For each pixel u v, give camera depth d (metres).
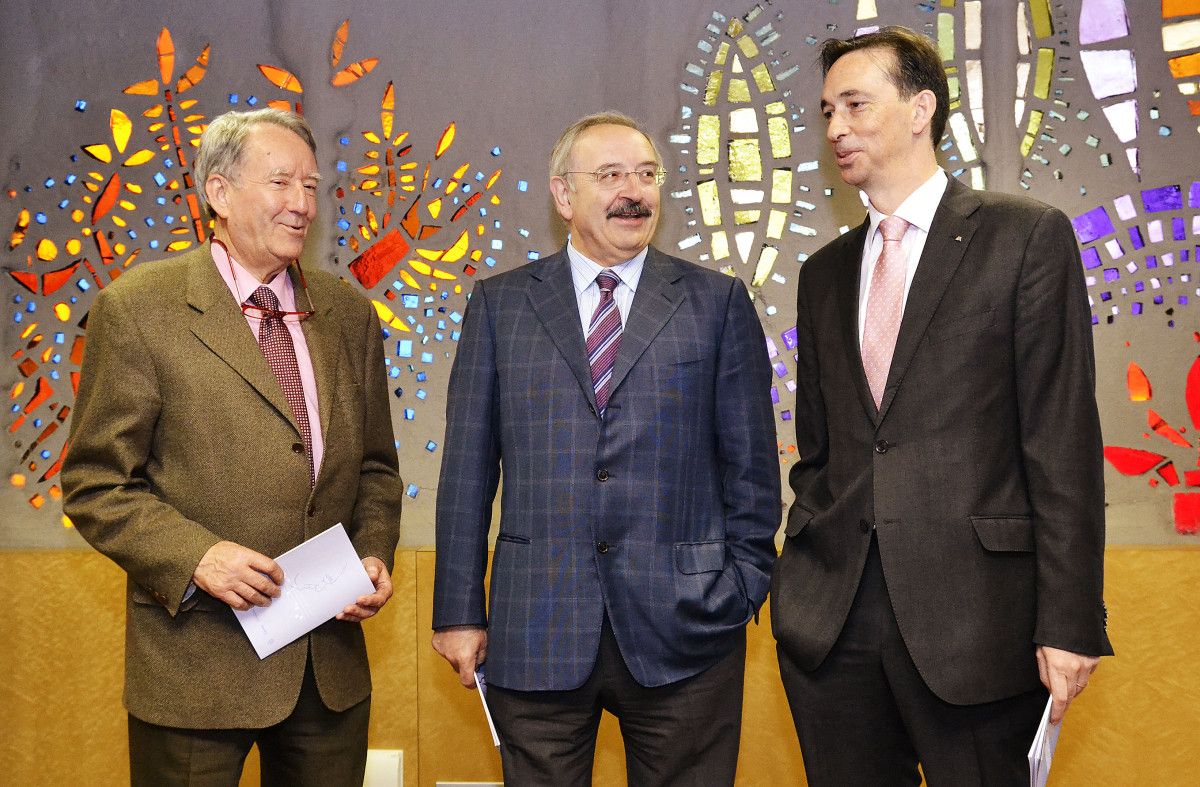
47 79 3.02
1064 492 1.79
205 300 2.07
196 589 2.00
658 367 2.12
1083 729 2.74
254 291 2.14
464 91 2.97
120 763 2.93
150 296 2.06
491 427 2.22
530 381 2.15
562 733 2.10
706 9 2.92
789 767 2.85
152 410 2.02
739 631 2.14
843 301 2.08
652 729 2.10
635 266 2.25
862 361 2.01
